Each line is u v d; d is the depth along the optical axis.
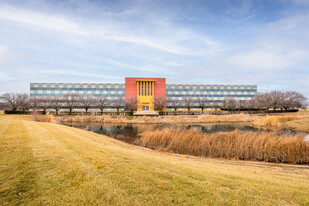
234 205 3.98
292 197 4.42
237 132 14.05
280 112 57.38
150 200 4.04
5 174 4.89
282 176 6.49
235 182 5.21
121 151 8.67
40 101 52.19
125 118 37.69
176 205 3.90
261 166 9.16
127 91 67.00
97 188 4.41
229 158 11.56
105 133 22.69
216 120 36.16
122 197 4.10
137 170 5.63
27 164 5.62
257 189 4.79
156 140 14.99
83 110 66.12
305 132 21.97
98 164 5.95
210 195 4.34
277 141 11.43
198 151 12.50
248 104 70.81
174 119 36.66
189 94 75.75
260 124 30.80
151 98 65.50
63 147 8.09
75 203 3.84
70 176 4.95
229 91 78.50
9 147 7.55
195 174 5.70
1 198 3.82
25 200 3.82
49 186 4.40
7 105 50.50
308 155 10.57
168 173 5.55
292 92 57.94
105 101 60.66
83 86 69.38
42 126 16.83
